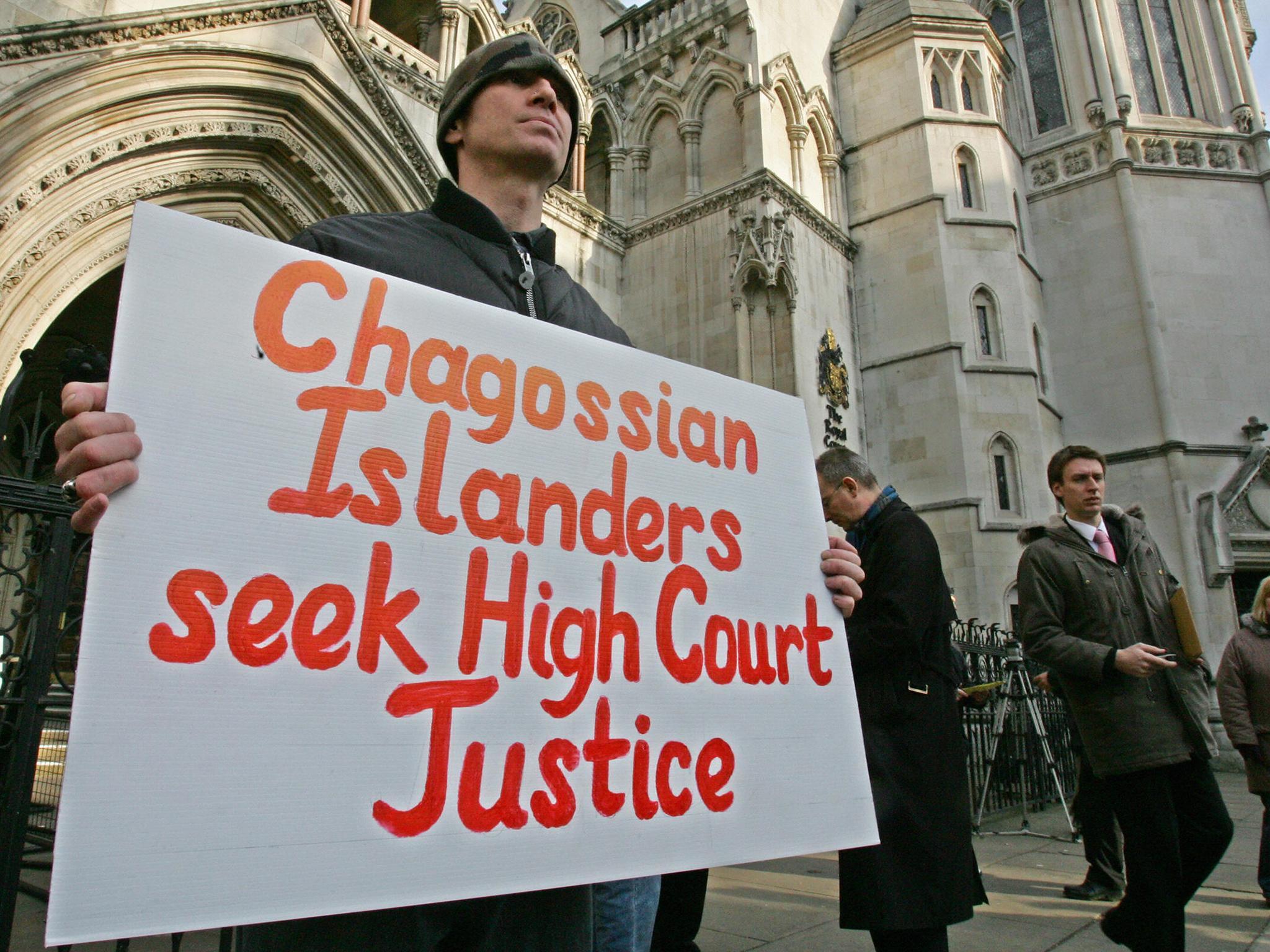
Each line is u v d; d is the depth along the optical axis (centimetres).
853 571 196
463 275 166
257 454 125
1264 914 450
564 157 195
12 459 1129
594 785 139
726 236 1516
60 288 733
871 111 1858
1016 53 2086
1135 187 1836
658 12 1814
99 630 106
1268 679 484
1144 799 306
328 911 109
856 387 1669
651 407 176
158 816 103
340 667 122
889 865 265
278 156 898
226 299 129
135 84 755
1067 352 1816
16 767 316
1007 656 807
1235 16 2041
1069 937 393
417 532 136
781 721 170
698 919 339
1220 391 1705
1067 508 375
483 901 134
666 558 166
